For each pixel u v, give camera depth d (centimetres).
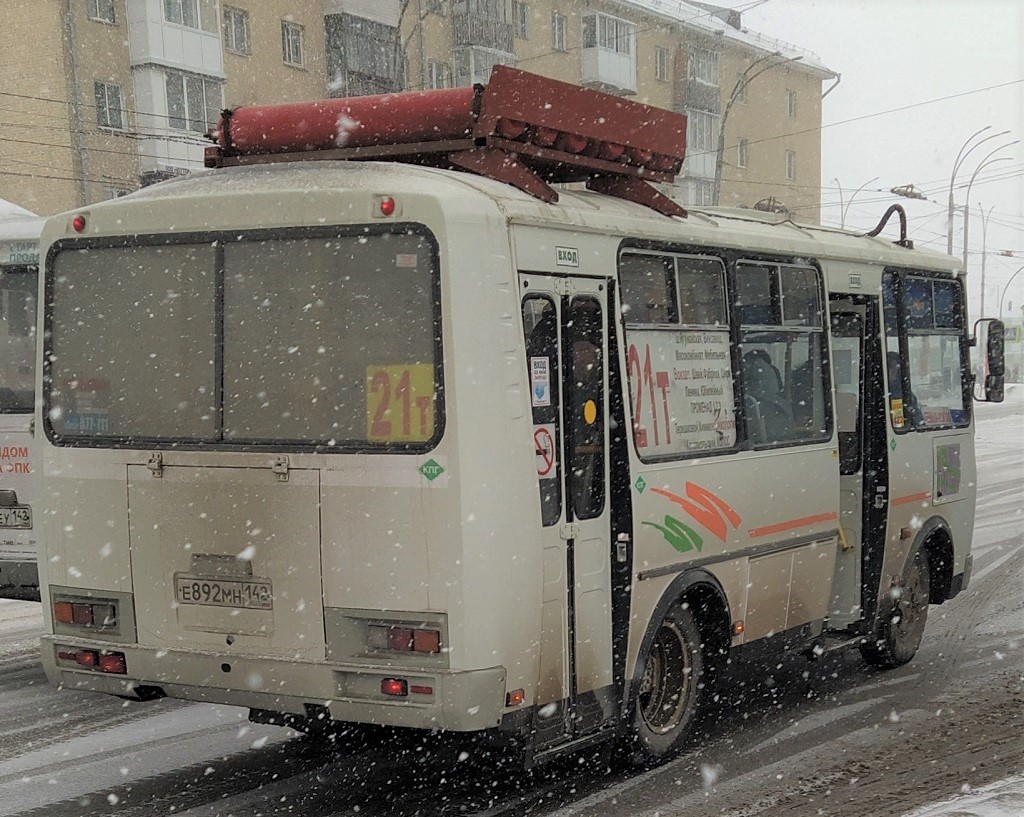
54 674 632
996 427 3975
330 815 612
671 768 695
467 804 632
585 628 619
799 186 5912
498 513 559
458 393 554
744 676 918
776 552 783
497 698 557
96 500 621
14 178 3384
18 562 930
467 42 4309
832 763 701
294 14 3891
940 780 664
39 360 642
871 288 906
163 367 611
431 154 637
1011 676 916
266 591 584
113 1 3406
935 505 977
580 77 4784
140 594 612
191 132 3528
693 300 718
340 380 576
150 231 616
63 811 609
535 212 601
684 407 701
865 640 902
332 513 571
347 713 564
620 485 645
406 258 566
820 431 841
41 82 3319
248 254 596
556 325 609
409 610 558
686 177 5106
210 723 774
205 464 596
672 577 684
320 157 664
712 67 5297
